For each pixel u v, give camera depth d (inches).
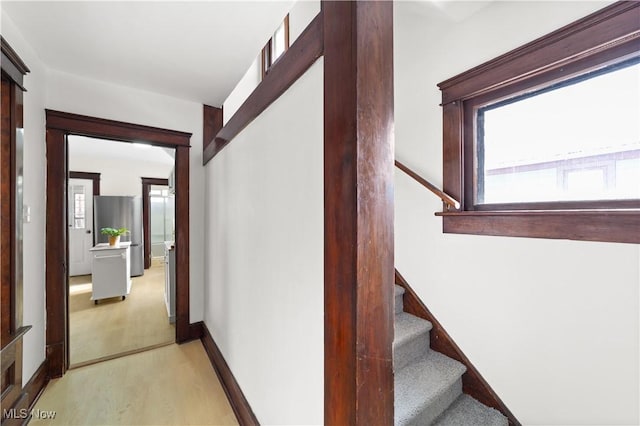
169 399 76.5
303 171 42.4
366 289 30.5
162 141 106.3
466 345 64.7
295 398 44.5
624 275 44.2
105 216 223.3
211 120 116.8
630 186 45.6
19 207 65.4
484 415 58.2
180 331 109.1
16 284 63.8
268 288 54.7
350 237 30.6
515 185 59.3
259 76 125.1
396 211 80.0
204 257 115.1
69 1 59.1
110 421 68.1
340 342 32.2
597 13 45.3
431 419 56.1
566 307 50.1
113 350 103.0
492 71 59.0
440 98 69.1
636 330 43.4
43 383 79.9
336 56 32.9
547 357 52.5
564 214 49.8
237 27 68.8
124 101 99.1
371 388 30.8
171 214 315.3
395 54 79.6
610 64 46.2
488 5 59.7
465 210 65.4
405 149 77.3
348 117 30.9
